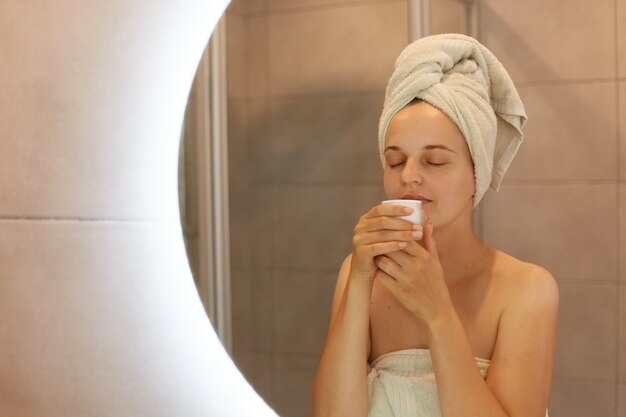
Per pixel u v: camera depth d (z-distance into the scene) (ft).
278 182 4.02
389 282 3.46
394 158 3.54
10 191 4.60
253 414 4.03
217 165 4.12
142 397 4.31
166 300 4.22
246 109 4.09
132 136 4.25
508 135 3.49
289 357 3.96
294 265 3.99
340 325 3.58
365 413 3.55
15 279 4.64
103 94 4.30
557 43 3.42
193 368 4.17
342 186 3.88
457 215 3.45
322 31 3.92
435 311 3.36
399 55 3.68
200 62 4.12
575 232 3.40
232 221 4.12
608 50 3.34
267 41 4.04
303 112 3.97
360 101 3.83
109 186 4.32
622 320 3.33
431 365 3.48
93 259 4.39
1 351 4.71
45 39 4.44
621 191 3.34
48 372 4.57
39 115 4.49
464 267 3.49
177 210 4.17
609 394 3.34
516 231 3.46
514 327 3.41
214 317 4.13
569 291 3.40
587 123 3.39
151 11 4.17
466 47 3.39
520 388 3.38
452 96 3.38
